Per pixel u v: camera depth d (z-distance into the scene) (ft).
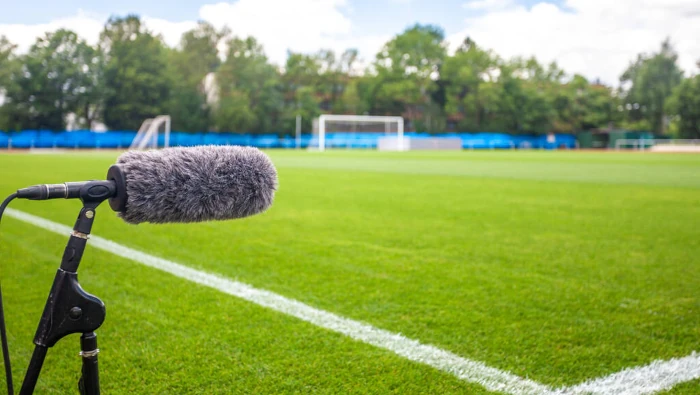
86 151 128.16
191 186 2.99
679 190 31.19
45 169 50.49
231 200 3.15
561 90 236.22
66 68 157.17
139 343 7.98
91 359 3.18
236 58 195.93
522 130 233.14
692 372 7.04
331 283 11.34
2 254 14.39
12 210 22.74
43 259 13.84
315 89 231.71
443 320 9.03
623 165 61.67
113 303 9.91
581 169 53.11
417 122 233.55
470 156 97.35
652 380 6.80
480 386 6.63
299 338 8.20
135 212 2.92
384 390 6.52
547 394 6.43
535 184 35.45
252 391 6.50
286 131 203.21
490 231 17.62
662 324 8.87
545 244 15.49
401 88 225.56
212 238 16.39
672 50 238.27
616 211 22.44
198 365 7.23
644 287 11.07
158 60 177.06
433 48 234.38
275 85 206.80
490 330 8.55
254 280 11.56
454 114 237.86
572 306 9.80
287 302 9.99
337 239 16.26
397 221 19.65
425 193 29.63
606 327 8.71
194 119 184.03
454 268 12.66
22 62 153.99
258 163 3.27
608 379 6.82
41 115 156.76
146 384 6.69
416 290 10.82
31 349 7.90
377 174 45.80
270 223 19.17
